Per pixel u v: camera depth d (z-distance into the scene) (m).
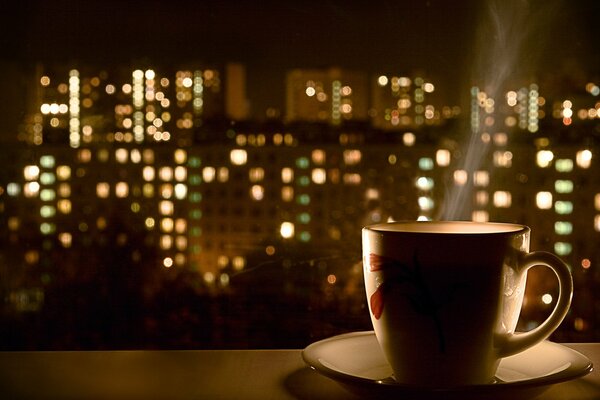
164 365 0.72
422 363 0.63
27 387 0.68
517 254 0.63
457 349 0.63
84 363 0.72
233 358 0.73
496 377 0.67
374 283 0.64
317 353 0.67
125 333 0.82
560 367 0.65
